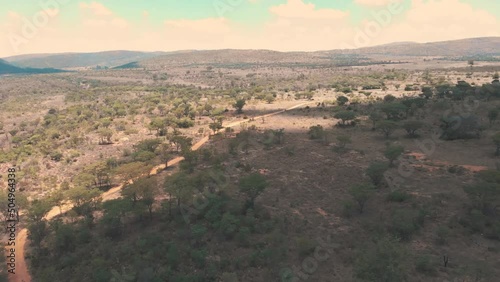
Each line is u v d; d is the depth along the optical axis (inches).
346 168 3191.4
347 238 2048.5
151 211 2445.9
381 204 2468.0
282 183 2910.9
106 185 3186.5
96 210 2591.0
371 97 7130.9
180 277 1689.2
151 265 1819.6
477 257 1812.3
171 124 5467.5
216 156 3666.3
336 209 2431.1
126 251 1977.1
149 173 3184.1
